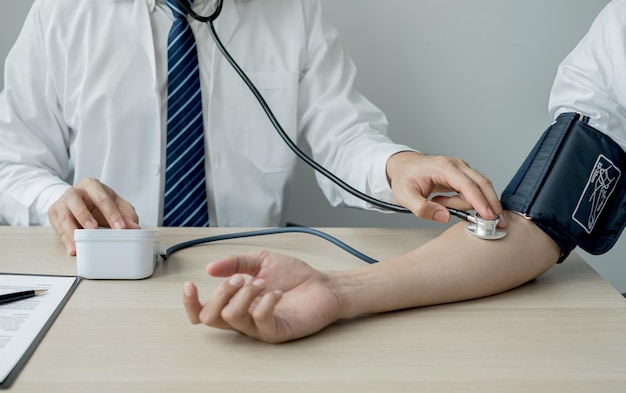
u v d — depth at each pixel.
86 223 0.76
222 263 0.55
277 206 1.23
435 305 0.63
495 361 0.51
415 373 0.49
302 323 0.54
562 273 0.73
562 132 0.78
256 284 0.52
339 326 0.57
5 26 1.42
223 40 1.17
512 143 1.53
